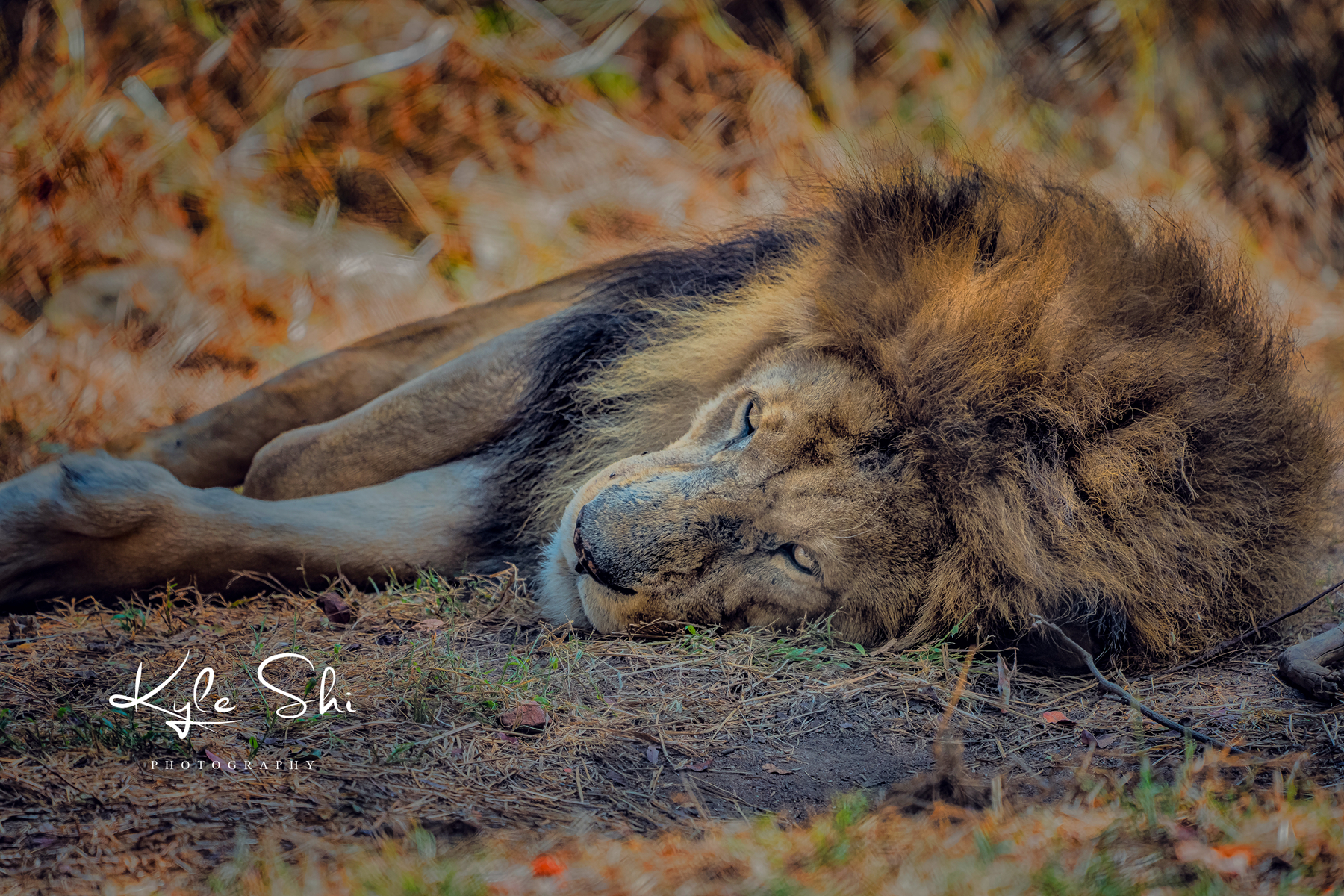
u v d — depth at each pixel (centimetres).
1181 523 726
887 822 534
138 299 1391
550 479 884
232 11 1783
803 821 562
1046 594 709
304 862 487
